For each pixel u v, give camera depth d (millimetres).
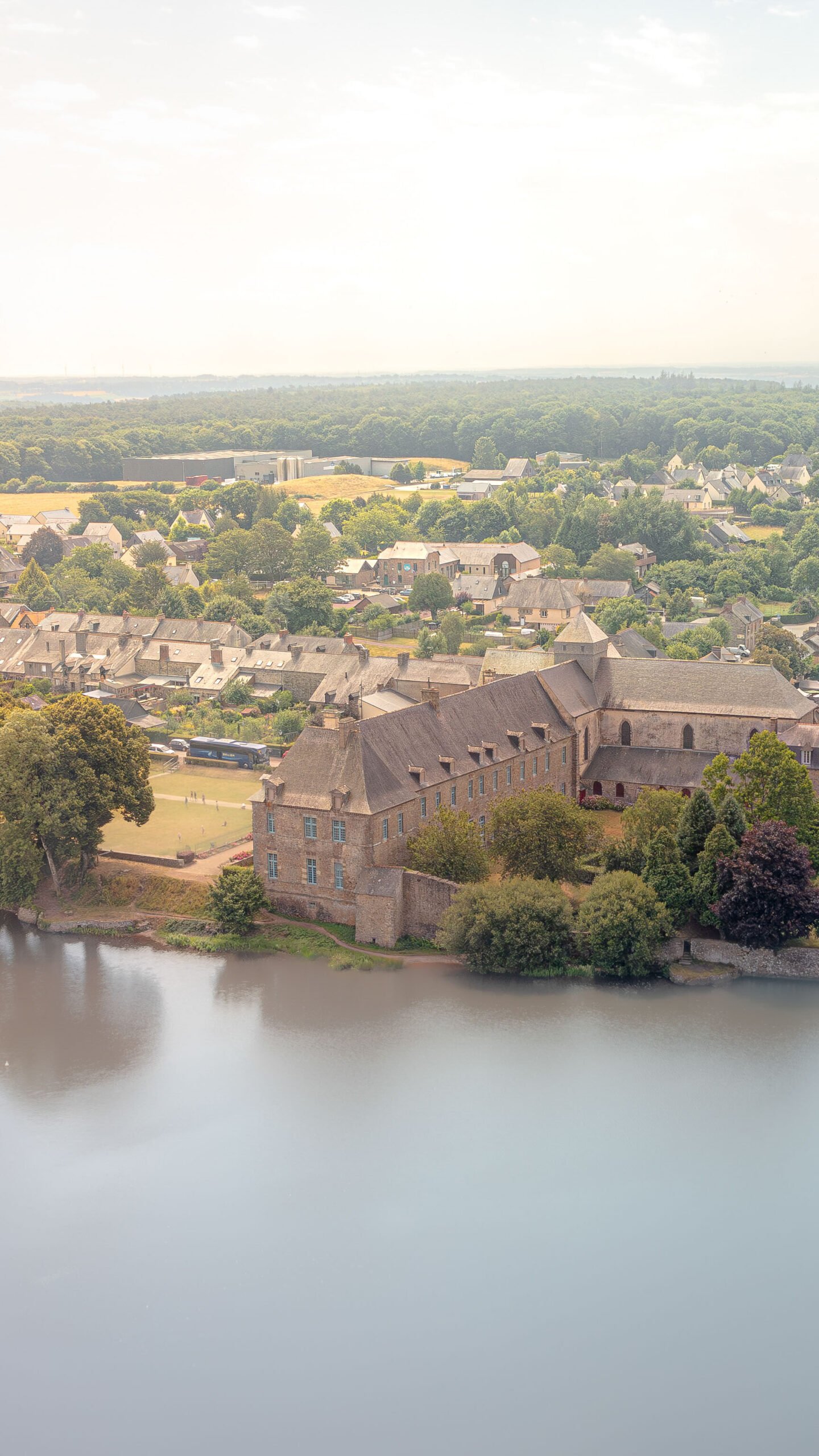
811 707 169750
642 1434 80938
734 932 133875
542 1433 81000
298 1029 126000
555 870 143000
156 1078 118625
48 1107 114438
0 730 153875
